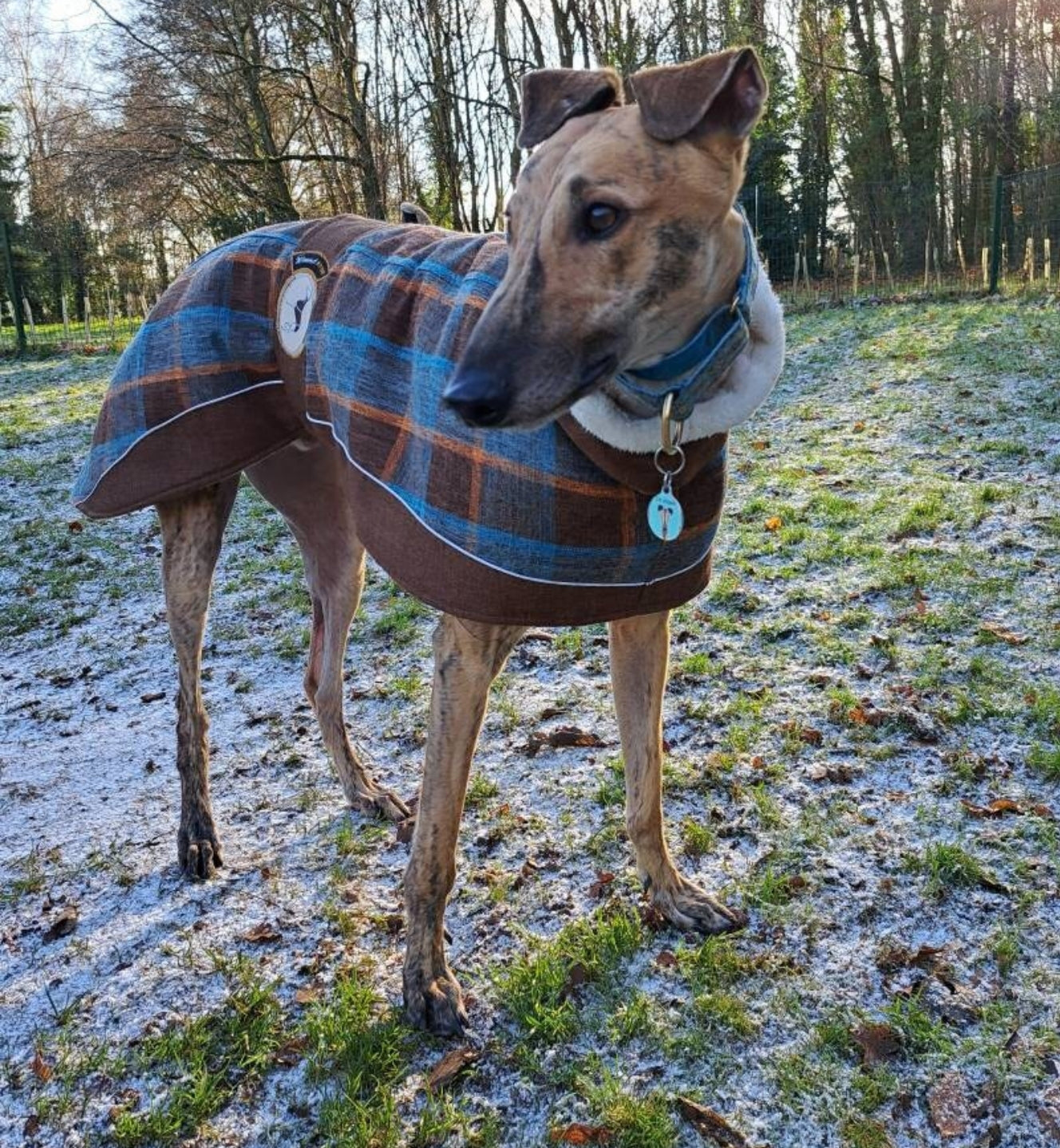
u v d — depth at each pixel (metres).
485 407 0.66
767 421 2.82
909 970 0.89
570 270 0.67
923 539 1.81
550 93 0.78
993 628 1.45
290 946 1.00
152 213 6.61
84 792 1.32
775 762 1.21
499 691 1.46
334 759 1.22
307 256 1.04
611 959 0.93
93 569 2.18
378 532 0.87
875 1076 0.79
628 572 0.81
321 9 6.33
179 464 1.06
